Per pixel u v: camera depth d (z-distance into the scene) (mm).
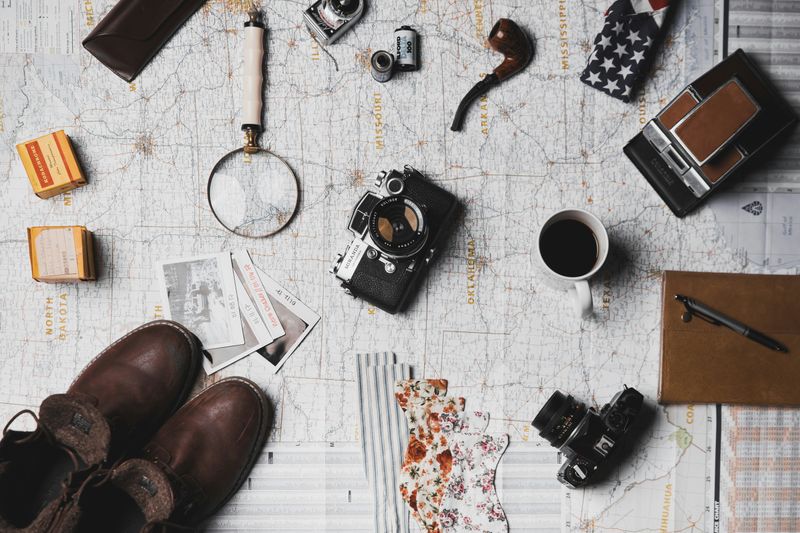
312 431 1154
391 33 1172
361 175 1173
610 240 1158
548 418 1058
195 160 1180
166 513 985
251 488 1151
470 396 1154
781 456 1145
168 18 1166
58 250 1129
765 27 1160
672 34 1165
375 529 1142
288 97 1175
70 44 1181
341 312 1163
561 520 1145
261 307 1168
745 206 1153
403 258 1071
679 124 1045
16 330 1174
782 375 1117
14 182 1182
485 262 1164
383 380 1155
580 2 1168
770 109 1076
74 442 1054
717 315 1114
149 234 1175
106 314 1175
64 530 981
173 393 1151
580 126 1168
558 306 1158
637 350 1150
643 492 1143
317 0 1160
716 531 1143
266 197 1171
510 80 1170
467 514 1144
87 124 1182
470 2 1172
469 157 1171
